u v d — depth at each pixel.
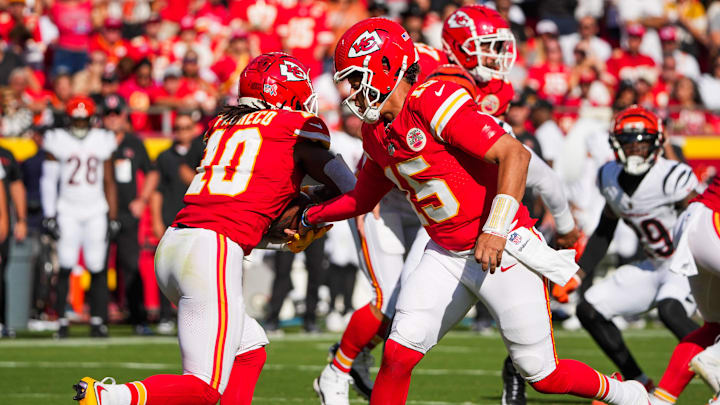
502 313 13.86
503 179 12.73
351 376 18.95
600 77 47.47
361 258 18.66
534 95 40.16
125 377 23.52
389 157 13.73
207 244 13.74
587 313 20.34
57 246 32.91
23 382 22.80
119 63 40.97
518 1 53.38
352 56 13.43
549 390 14.31
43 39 46.41
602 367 26.27
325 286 40.91
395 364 13.99
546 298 14.06
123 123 36.66
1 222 32.72
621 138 19.91
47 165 33.75
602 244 20.77
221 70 44.12
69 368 25.11
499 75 17.30
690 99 47.00
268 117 14.34
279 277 34.03
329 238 36.34
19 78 39.62
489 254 12.66
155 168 34.72
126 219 33.84
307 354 28.75
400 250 18.44
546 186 15.27
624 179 20.31
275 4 48.44
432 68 18.50
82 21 45.28
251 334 14.97
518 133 32.88
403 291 14.29
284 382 23.23
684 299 20.11
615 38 53.81
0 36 44.41
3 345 30.39
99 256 32.72
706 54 54.97
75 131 32.97
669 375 17.36
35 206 34.69
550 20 51.91
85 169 32.75
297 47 48.50
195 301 13.62
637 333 35.75
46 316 36.84
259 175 14.10
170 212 35.25
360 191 14.34
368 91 13.47
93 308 32.78
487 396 21.27
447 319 14.13
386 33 13.47
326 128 14.47
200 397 13.42
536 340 13.91
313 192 15.09
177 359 27.14
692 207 17.06
